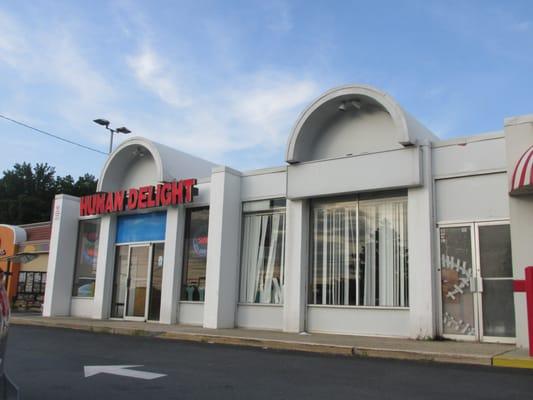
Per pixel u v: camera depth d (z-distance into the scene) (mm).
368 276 12672
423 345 10156
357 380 7223
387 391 6504
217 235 14617
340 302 12961
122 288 17406
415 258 11703
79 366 8359
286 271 13594
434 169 11898
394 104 12094
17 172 49594
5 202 46812
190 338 12406
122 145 17531
